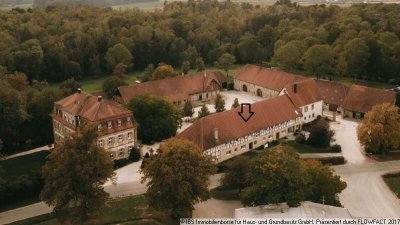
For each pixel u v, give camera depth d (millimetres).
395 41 194000
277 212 78250
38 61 191500
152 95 128375
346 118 145375
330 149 118875
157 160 85312
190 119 144875
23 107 119938
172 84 156750
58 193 80938
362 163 113000
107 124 110812
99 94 151125
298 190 81625
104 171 85000
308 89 140250
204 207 92625
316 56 184125
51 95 127438
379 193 98688
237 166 96375
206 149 107062
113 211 90750
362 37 186750
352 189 100312
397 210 92062
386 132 112562
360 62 180750
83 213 84875
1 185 94500
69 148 83250
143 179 87000
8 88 117875
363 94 144875
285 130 128625
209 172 89562
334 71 188500
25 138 124125
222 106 148875
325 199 86500
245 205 85250
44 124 126062
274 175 81812
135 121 116625
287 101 131125
